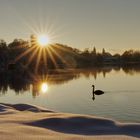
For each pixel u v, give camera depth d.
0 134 12.69
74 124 14.55
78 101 50.09
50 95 61.62
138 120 32.19
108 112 37.94
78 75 136.50
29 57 194.38
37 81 103.94
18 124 14.82
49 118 15.46
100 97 55.06
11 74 148.62
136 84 84.94
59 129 13.91
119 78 113.75
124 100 49.88
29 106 21.28
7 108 20.25
